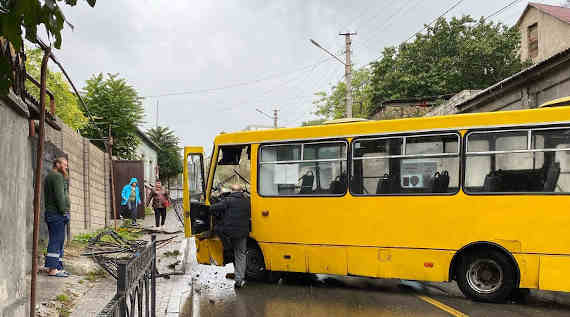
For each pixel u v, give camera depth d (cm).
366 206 837
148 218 2397
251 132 957
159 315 679
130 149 2627
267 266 914
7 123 364
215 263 987
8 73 274
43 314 600
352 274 841
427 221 791
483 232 753
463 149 780
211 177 1000
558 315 677
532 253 722
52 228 826
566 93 1489
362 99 4988
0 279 348
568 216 707
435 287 891
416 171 810
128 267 364
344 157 866
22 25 249
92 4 271
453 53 3275
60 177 829
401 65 3403
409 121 826
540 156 734
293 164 909
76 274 864
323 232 868
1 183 350
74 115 2036
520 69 3059
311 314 695
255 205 931
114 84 2525
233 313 707
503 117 761
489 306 731
